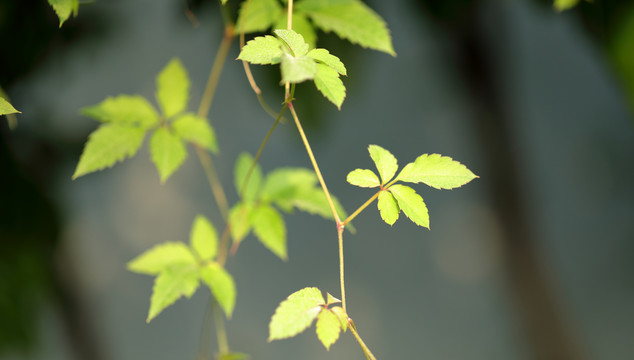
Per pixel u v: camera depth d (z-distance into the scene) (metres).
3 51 1.18
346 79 1.18
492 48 1.90
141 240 4.30
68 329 1.73
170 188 4.58
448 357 4.20
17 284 1.27
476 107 2.08
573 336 2.33
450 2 1.33
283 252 1.09
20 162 1.30
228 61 1.26
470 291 4.47
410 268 4.69
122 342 3.89
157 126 1.07
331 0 1.05
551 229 4.66
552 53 4.86
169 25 1.30
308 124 1.20
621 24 1.12
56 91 1.34
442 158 0.99
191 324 4.25
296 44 0.96
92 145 1.04
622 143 4.94
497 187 2.22
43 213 1.34
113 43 1.34
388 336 4.35
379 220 4.84
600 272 4.53
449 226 4.75
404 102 4.60
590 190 4.88
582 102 5.05
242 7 1.06
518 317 2.39
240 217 1.09
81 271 1.75
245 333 4.11
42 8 1.18
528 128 4.52
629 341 4.08
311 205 1.09
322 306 0.97
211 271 1.06
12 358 1.33
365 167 4.80
